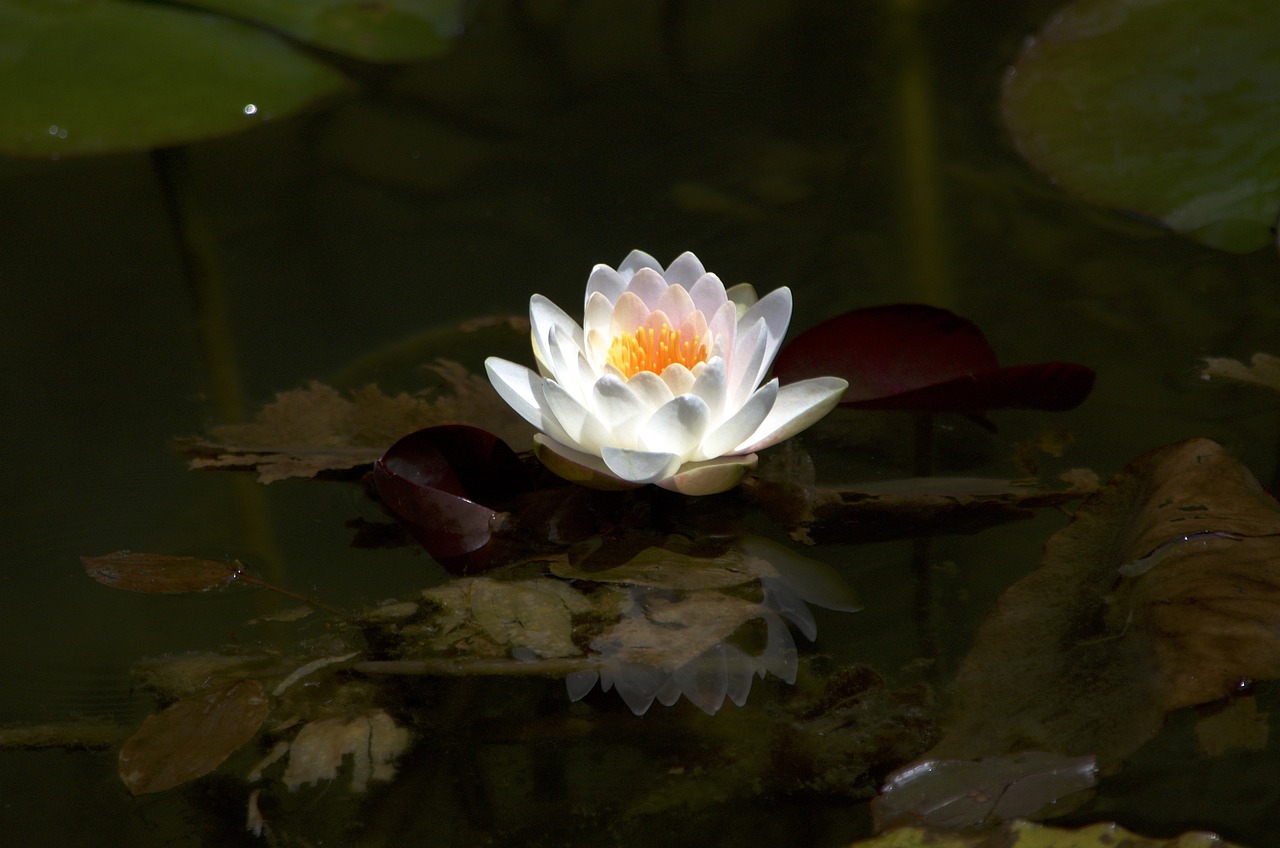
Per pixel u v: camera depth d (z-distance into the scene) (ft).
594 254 6.55
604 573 6.02
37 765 5.87
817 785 5.83
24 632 5.99
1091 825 5.75
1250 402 6.16
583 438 6.03
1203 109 6.57
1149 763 5.82
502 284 6.50
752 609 5.98
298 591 6.02
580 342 6.12
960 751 5.82
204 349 6.39
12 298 6.49
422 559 6.06
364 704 5.91
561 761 5.86
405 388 6.28
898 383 6.21
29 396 6.32
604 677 5.92
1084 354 6.26
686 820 5.81
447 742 5.88
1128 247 6.46
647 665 5.93
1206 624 5.86
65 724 5.90
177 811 5.84
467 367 6.32
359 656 5.95
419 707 5.91
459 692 5.92
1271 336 6.26
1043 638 5.90
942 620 5.96
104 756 5.88
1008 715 5.84
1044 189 6.59
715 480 6.02
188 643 5.97
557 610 5.98
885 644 5.94
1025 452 6.14
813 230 6.55
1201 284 6.37
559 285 6.48
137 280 6.53
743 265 6.49
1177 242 6.45
